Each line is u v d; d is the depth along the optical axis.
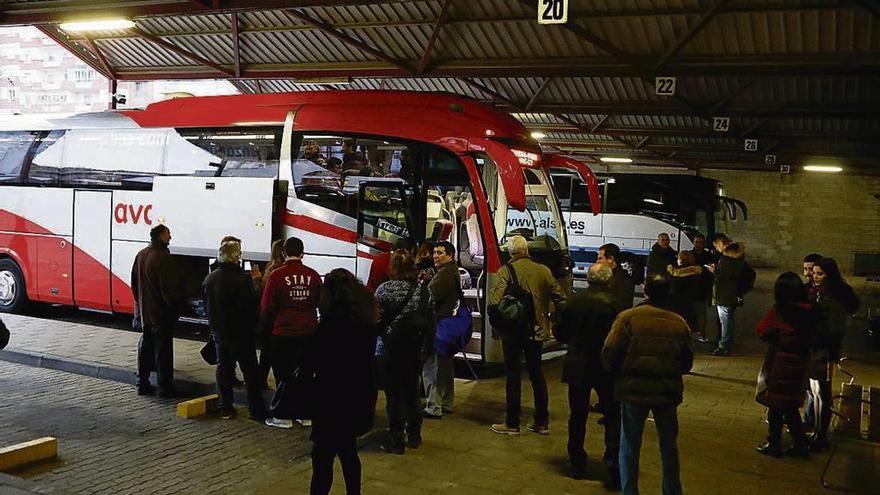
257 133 11.59
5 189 13.84
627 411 5.55
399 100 10.92
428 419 8.08
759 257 36.28
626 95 21.59
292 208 11.07
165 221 11.95
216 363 8.40
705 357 12.70
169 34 21.47
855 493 6.31
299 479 6.15
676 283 12.41
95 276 12.81
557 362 11.78
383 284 6.99
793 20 14.71
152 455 6.70
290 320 7.35
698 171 36.97
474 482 6.25
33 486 5.64
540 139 31.14
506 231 10.33
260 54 21.52
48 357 9.77
